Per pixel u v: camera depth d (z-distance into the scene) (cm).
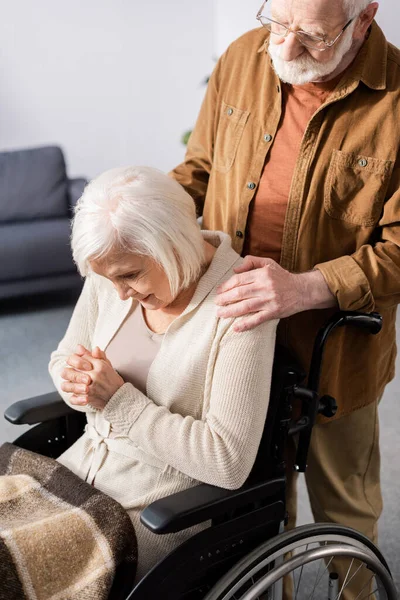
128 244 141
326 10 142
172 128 579
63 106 552
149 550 149
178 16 551
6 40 528
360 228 163
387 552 220
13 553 134
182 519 134
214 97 183
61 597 134
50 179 428
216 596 137
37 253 390
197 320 152
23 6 523
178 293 155
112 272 145
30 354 355
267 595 157
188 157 192
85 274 154
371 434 184
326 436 180
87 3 534
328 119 160
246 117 172
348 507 186
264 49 172
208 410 150
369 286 156
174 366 153
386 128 158
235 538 145
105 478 157
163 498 138
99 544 140
